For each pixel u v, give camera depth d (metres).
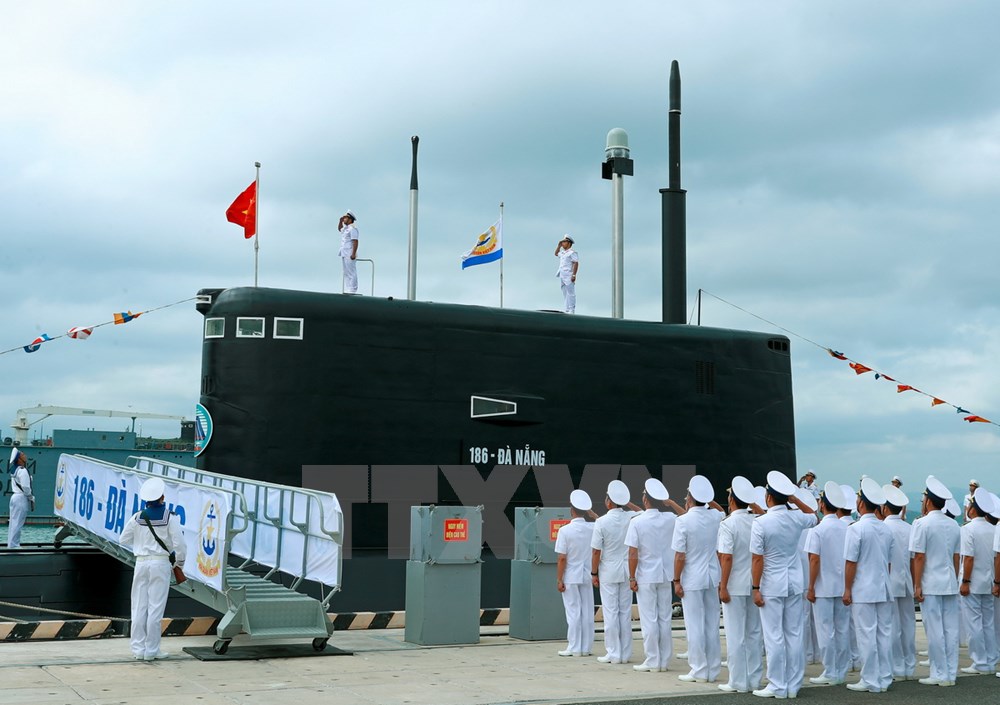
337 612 13.09
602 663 11.27
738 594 9.81
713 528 10.46
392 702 8.41
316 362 13.08
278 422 12.82
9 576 12.61
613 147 18.50
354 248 16.30
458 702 8.50
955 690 10.05
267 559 12.10
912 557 11.20
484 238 18.41
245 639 11.59
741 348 16.38
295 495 11.46
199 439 13.10
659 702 8.85
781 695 9.41
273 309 12.95
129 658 10.18
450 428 13.82
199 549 10.95
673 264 18.38
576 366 14.85
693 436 15.68
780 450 16.56
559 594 12.99
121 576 13.35
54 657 10.15
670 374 15.61
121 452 47.22
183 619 11.92
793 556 9.70
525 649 12.09
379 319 13.54
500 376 14.25
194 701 8.16
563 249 18.52
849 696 9.61
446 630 12.05
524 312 14.77
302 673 9.70
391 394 13.48
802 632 9.71
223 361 12.93
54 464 45.41
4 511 44.59
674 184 18.52
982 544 11.25
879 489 10.15
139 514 10.16
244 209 15.32
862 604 9.98
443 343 13.91
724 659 12.27
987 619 11.34
